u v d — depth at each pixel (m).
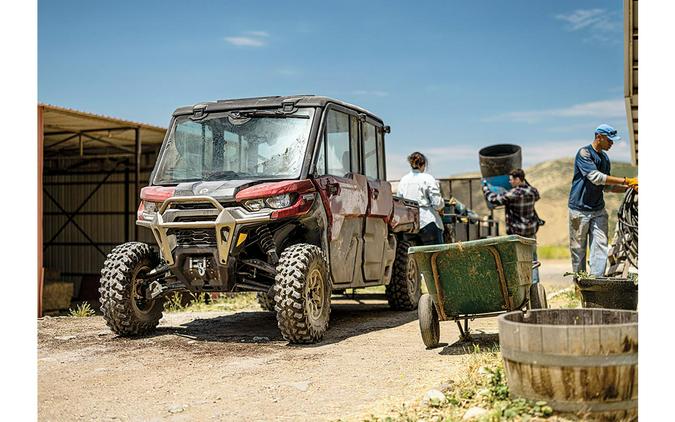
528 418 3.73
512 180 9.32
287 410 4.51
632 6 10.37
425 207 9.68
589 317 4.41
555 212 61.22
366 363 5.71
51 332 7.68
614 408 3.72
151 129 14.45
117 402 4.80
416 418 4.16
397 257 9.12
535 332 3.81
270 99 7.39
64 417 4.48
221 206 6.54
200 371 5.62
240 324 8.19
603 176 7.72
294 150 7.00
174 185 7.14
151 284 7.18
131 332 7.18
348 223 7.56
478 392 4.50
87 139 15.84
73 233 19.38
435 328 6.18
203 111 7.45
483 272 5.68
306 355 6.11
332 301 10.72
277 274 6.54
